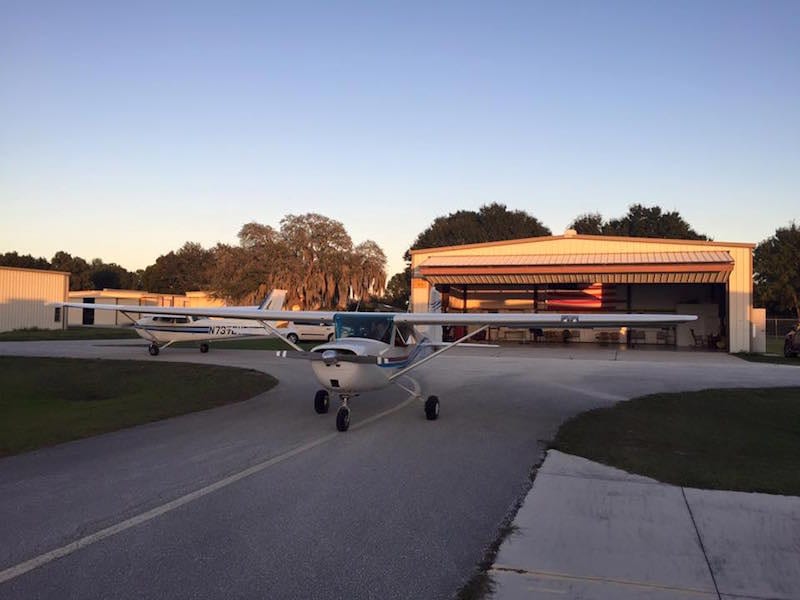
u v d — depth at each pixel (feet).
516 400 51.21
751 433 38.63
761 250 222.28
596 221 260.62
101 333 155.33
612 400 50.88
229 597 15.52
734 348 108.99
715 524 20.92
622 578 16.72
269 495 24.31
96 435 36.94
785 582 16.49
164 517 21.54
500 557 18.12
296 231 180.96
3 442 34.60
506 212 244.01
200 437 36.19
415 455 31.58
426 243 240.73
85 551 18.38
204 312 52.47
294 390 57.06
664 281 111.14
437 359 92.17
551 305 139.74
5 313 159.22
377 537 19.80
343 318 43.37
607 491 24.91
